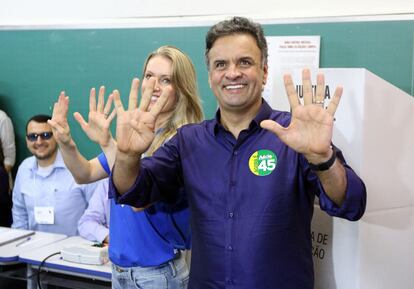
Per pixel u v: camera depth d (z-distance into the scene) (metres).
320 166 0.98
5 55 3.17
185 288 1.51
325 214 1.25
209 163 1.17
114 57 2.92
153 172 1.18
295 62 2.58
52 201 2.56
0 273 2.09
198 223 1.16
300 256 1.10
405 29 2.42
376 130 1.19
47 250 2.07
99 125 1.40
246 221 1.09
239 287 1.08
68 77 3.04
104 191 2.33
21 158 3.19
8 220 2.94
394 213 1.27
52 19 3.09
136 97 1.13
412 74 2.43
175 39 2.79
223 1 2.71
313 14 2.57
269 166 1.11
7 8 3.20
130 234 1.45
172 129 1.48
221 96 1.14
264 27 2.63
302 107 0.99
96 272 1.83
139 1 2.88
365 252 1.20
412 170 1.33
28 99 3.14
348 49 2.51
